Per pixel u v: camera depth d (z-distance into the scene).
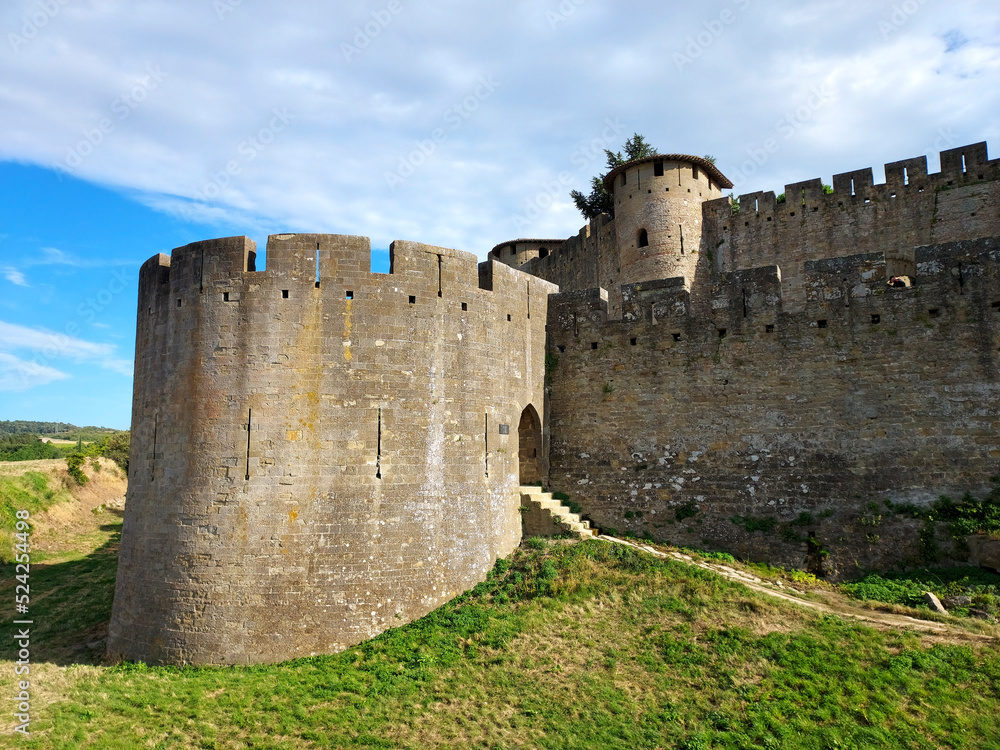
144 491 20.34
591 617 17.81
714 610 17.12
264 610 18.23
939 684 13.75
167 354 20.56
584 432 25.05
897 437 20.19
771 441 21.92
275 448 19.00
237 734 14.36
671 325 24.09
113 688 16.55
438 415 20.55
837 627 15.98
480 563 20.78
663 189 38.50
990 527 18.48
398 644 17.84
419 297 20.72
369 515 19.09
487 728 14.13
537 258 50.28
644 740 13.27
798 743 12.68
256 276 19.84
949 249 20.30
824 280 21.88
